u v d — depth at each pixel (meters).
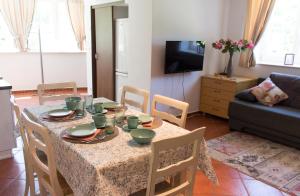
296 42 4.16
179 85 4.37
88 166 1.33
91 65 5.30
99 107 2.12
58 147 1.66
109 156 1.41
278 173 2.78
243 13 4.61
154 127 1.86
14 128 2.90
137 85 4.17
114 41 4.52
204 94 4.71
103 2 4.59
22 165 2.77
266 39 4.51
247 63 4.55
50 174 1.52
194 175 1.58
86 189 1.33
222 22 4.75
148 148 1.52
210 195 2.37
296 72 4.11
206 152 1.75
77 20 6.26
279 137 3.49
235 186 2.52
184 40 4.20
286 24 4.24
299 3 4.05
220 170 2.81
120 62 4.49
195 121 4.45
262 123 3.61
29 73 6.00
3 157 2.91
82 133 1.68
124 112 2.17
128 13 4.09
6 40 5.76
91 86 5.45
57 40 6.34
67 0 6.07
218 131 4.01
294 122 3.28
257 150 3.34
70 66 6.45
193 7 4.20
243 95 3.94
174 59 3.98
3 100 2.79
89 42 5.28
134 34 4.06
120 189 1.39
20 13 5.58
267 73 4.46
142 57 3.99
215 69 4.92
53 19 6.17
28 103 5.11
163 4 3.79
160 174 1.36
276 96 3.79
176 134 1.74
